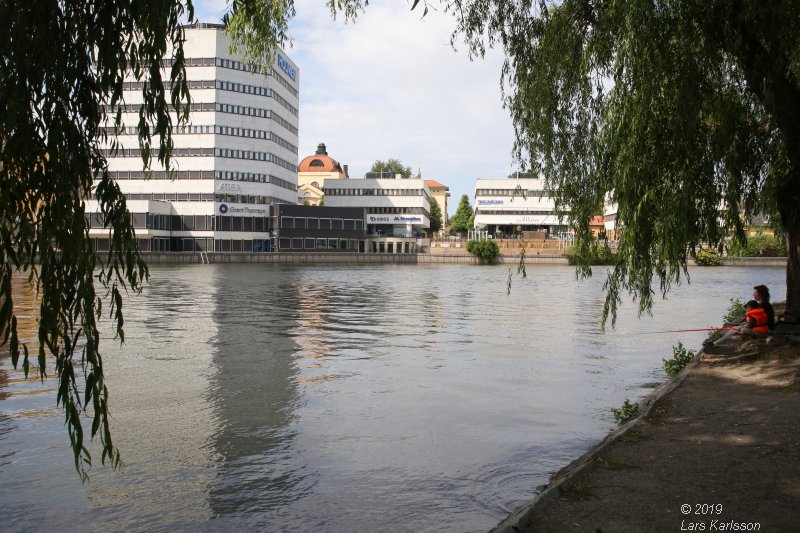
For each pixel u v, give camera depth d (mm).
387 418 11695
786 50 9375
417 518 7281
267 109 104438
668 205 8664
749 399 9922
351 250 114750
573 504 5680
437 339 22422
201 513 7500
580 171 10625
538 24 11008
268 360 17828
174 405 12617
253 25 11711
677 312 33094
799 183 12727
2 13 4008
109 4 4477
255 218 104812
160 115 4641
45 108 4273
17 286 42219
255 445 10070
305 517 7355
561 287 54125
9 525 7184
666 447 7496
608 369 16656
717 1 8453
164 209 98250
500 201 122500
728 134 9477
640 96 8391
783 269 90438
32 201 4297
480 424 11297
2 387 13625
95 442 10195
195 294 42312
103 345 20234
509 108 11430
